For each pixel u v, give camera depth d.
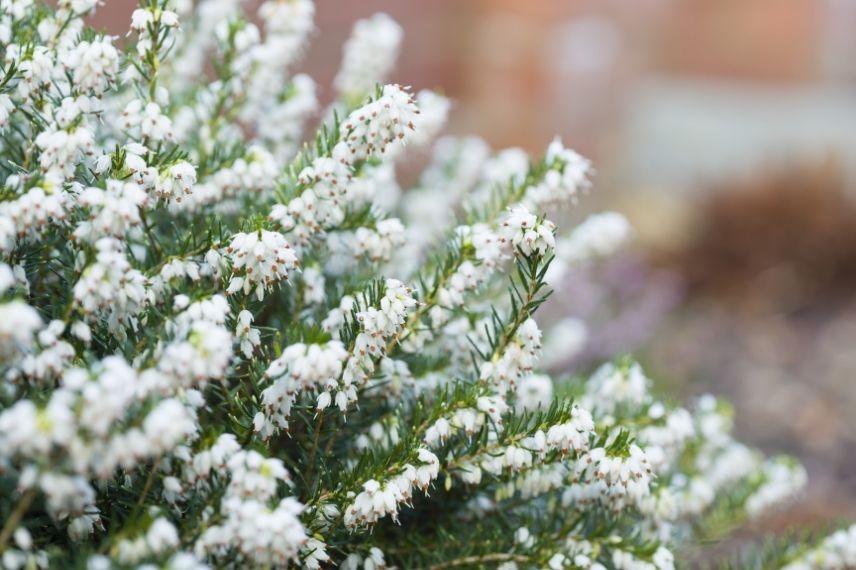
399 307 2.01
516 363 2.17
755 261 8.59
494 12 10.34
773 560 2.82
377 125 2.11
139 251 2.30
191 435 1.81
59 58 2.11
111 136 2.56
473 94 10.36
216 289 2.10
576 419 2.06
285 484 2.11
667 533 2.53
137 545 1.68
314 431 2.25
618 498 2.34
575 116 10.81
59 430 1.48
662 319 7.43
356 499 2.00
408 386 2.40
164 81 3.02
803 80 11.16
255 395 2.08
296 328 1.94
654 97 11.27
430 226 3.38
